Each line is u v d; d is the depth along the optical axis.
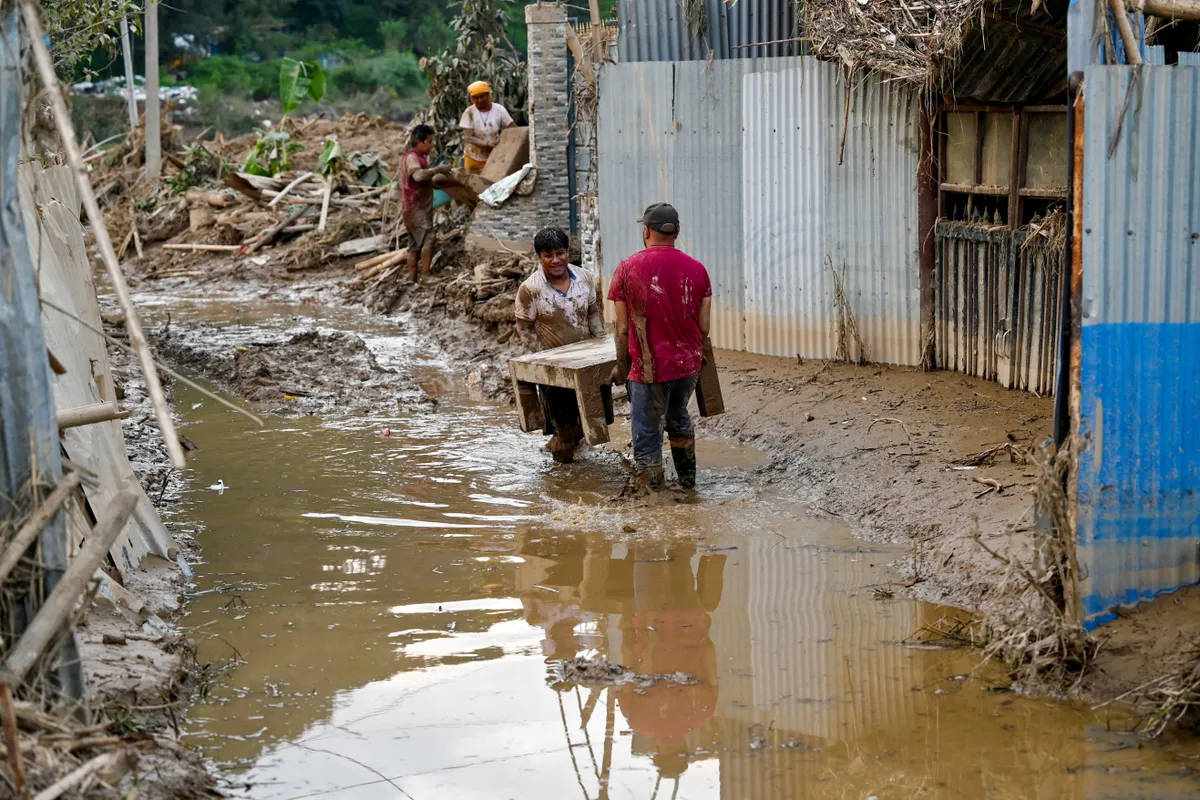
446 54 18.12
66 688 4.04
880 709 4.84
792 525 7.16
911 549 6.62
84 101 35.25
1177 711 4.59
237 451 9.09
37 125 5.04
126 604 5.54
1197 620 4.95
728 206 10.75
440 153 18.05
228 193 22.28
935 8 8.25
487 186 15.19
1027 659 5.07
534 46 14.23
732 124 10.54
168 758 4.29
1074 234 4.80
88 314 6.70
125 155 26.31
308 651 5.51
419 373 12.00
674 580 6.34
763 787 4.29
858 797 4.20
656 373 7.43
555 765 4.48
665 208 7.47
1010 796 4.16
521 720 4.84
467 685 5.15
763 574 6.39
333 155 21.23
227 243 20.69
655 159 11.15
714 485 7.95
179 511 7.66
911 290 9.44
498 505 7.71
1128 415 4.95
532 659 5.41
